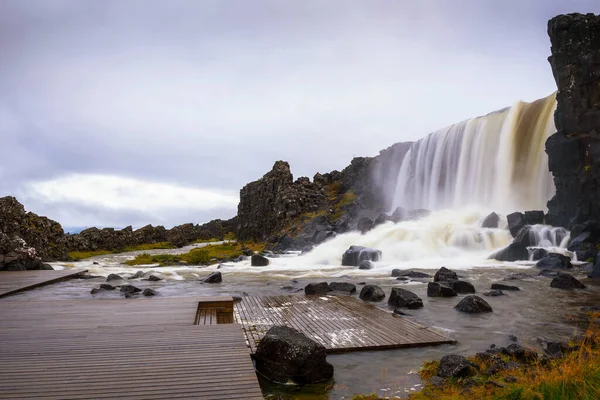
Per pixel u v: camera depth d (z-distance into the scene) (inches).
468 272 1170.0
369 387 350.0
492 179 2123.5
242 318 588.4
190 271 1444.4
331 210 2785.4
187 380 296.7
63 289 953.5
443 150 2532.0
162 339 409.4
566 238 1456.7
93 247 3208.7
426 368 385.4
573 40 1583.4
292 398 331.6
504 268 1253.1
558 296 770.8
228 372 312.8
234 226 6087.6
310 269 1444.4
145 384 289.1
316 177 3614.7
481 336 503.2
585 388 235.3
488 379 335.3
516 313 631.8
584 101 1546.5
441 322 578.2
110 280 1146.7
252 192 3713.1
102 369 320.2
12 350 373.4
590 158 1502.2
